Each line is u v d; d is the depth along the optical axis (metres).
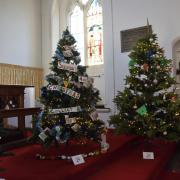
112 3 6.84
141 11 6.44
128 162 3.73
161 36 6.16
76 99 3.47
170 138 4.09
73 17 8.54
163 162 3.95
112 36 6.80
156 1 6.26
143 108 4.12
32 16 8.34
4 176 2.65
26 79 7.87
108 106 6.76
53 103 3.47
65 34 3.69
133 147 4.73
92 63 8.04
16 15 7.76
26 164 3.09
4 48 7.32
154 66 4.37
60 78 3.49
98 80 7.82
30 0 8.29
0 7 7.26
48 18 8.53
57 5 8.75
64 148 3.70
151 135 4.02
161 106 4.28
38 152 3.63
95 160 3.27
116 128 4.47
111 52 6.80
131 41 6.52
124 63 6.61
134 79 4.47
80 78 3.53
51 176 2.65
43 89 3.51
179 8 5.99
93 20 8.13
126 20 6.62
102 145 3.73
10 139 4.16
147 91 4.40
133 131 4.33
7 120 6.29
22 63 7.87
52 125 3.39
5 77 7.21
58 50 3.60
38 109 4.63
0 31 7.23
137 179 2.98
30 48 8.19
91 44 8.12
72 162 3.17
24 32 8.01
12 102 5.17
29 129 5.12
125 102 4.38
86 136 3.49
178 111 4.12
